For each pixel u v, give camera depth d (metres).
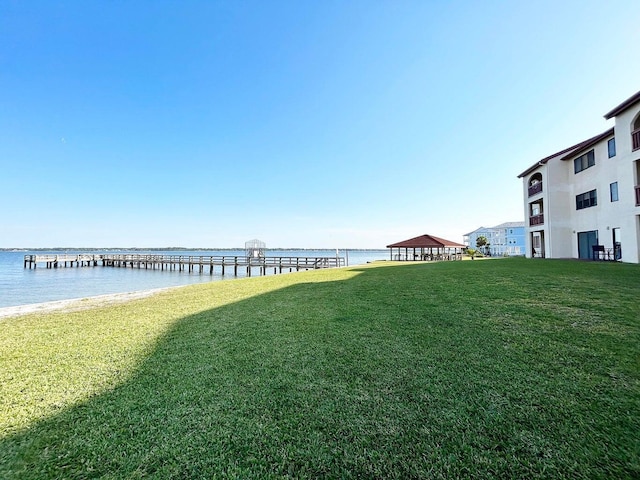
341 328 4.57
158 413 2.43
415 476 1.68
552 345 3.49
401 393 2.59
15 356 3.84
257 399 2.59
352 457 1.85
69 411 2.49
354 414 2.30
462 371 2.95
